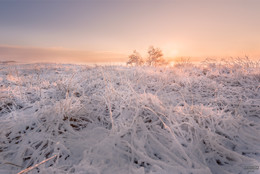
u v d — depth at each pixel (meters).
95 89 4.32
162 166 1.88
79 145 2.19
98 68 6.95
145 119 2.75
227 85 4.95
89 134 2.43
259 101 3.67
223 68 6.69
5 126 2.50
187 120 2.79
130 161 2.02
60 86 4.39
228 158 2.20
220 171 1.96
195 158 2.05
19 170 1.88
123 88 4.26
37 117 2.75
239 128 2.65
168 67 7.71
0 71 7.18
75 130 2.60
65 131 2.55
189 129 2.49
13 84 4.83
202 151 2.23
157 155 2.12
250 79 5.18
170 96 3.79
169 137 2.30
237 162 2.07
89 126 2.70
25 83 4.80
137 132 2.45
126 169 1.85
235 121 2.81
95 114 2.97
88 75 5.70
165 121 2.72
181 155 2.08
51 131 2.39
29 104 3.36
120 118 2.70
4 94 3.65
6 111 3.04
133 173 1.77
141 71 6.20
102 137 2.31
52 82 5.07
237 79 5.18
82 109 3.00
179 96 4.05
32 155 2.06
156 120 2.77
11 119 2.73
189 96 4.09
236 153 2.11
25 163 2.01
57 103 3.09
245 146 2.38
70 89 4.22
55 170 1.77
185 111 3.01
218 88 4.62
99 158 1.96
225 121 2.78
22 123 2.59
